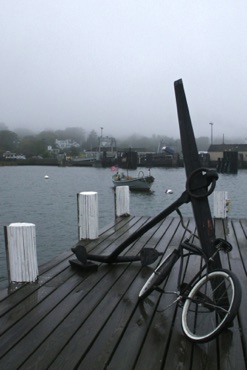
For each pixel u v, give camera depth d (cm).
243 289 493
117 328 386
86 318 410
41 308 437
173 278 532
